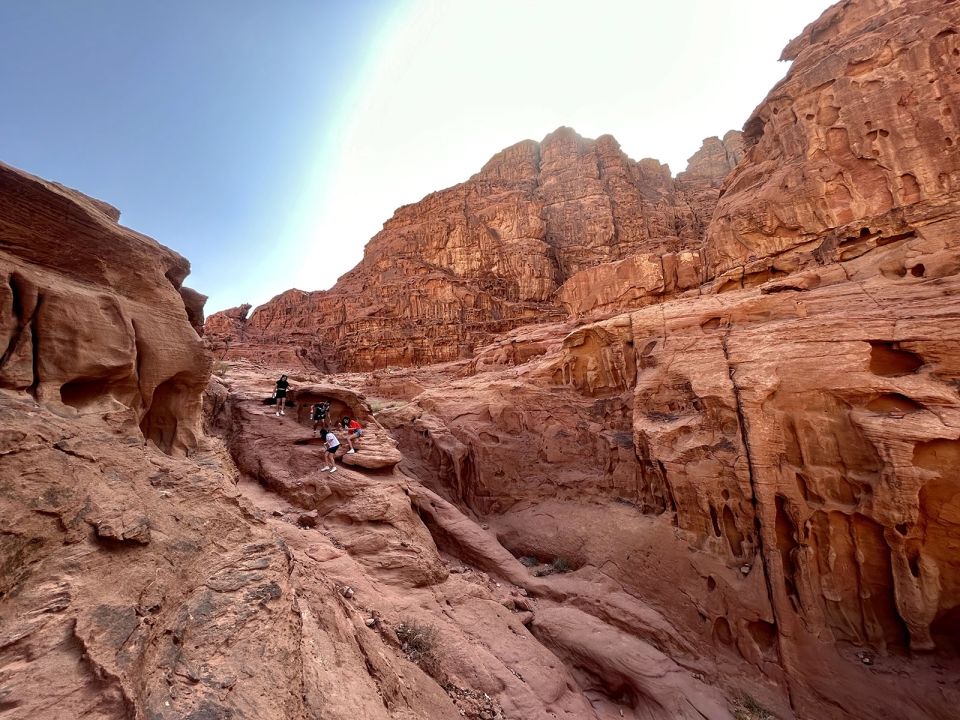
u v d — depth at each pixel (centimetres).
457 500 2094
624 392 2050
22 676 290
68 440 493
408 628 882
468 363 3928
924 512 967
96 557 404
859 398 1097
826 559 1095
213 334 6272
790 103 2284
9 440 418
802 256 2081
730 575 1227
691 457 1383
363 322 5909
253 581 496
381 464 1566
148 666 344
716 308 1655
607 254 5972
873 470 1043
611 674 1141
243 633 422
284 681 390
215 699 343
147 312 826
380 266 6856
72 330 633
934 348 1041
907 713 912
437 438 2289
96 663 315
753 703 1041
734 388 1305
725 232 2500
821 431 1134
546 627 1291
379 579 1064
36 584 354
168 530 498
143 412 811
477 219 6694
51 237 650
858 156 1881
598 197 6372
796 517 1138
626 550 1539
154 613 394
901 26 1842
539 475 2150
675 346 1641
